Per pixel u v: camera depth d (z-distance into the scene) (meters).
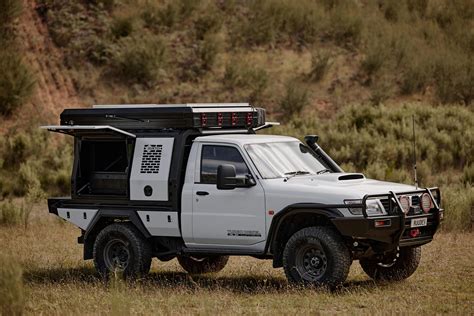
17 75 35.34
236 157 13.91
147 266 14.67
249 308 11.94
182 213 14.12
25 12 38.84
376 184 13.72
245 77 36.38
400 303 12.09
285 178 13.75
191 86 36.59
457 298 12.45
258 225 13.44
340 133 31.92
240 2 41.88
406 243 13.22
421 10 43.56
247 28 39.72
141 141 14.71
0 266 11.46
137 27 39.16
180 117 14.37
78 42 38.16
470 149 30.48
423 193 13.56
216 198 13.79
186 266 15.64
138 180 14.55
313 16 40.41
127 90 36.53
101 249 14.92
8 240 19.69
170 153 14.38
